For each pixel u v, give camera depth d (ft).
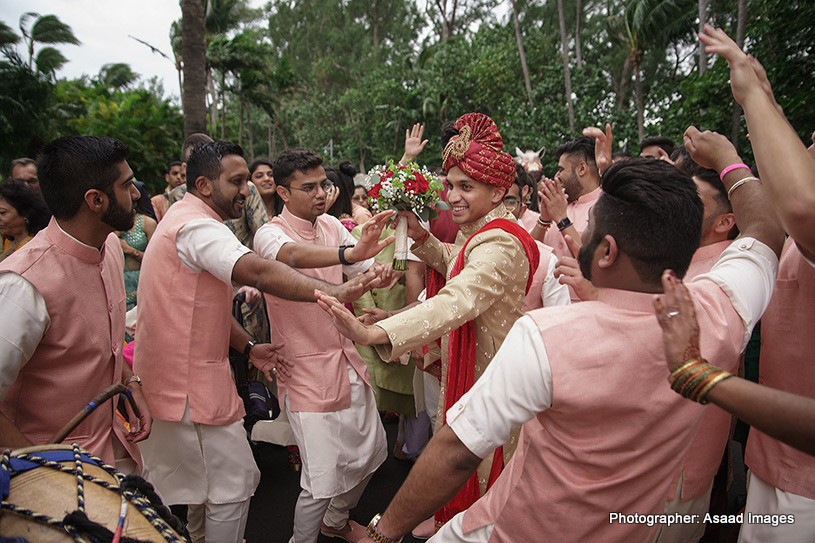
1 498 4.13
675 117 37.96
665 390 4.14
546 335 4.23
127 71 132.67
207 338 8.07
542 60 84.53
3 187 9.86
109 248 7.27
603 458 4.27
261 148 183.01
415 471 4.72
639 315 4.22
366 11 175.52
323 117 139.85
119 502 4.57
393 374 12.32
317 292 5.80
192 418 7.99
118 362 7.18
